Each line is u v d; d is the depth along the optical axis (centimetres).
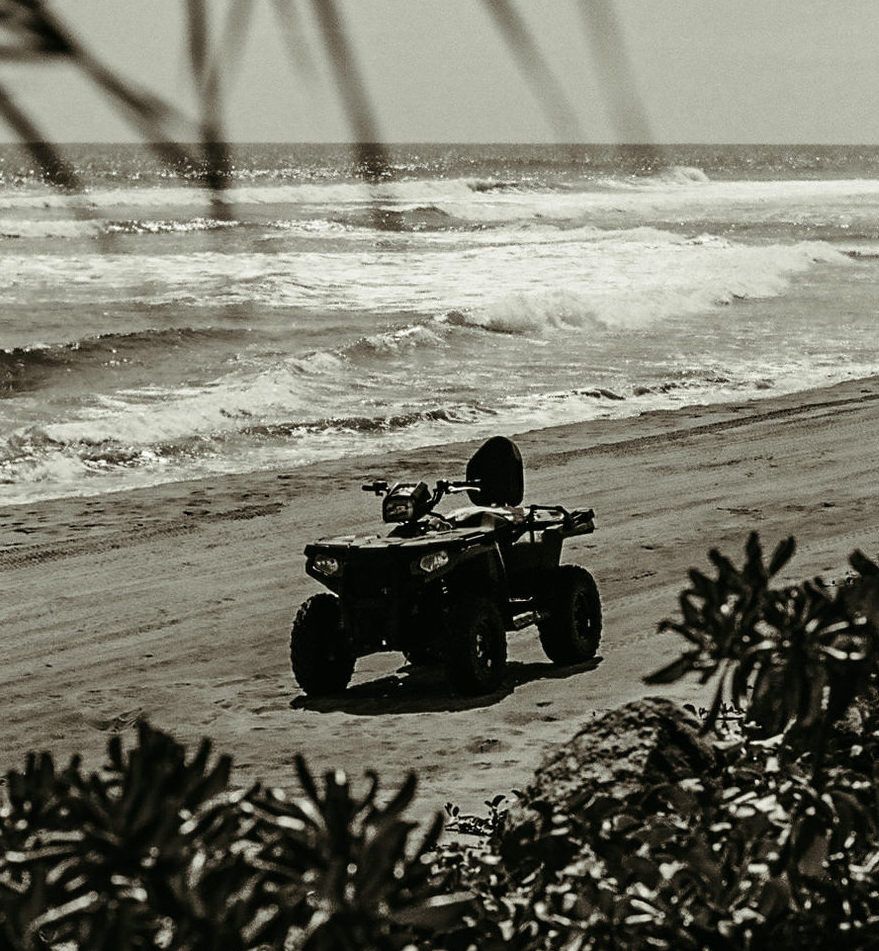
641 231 13400
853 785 561
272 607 2598
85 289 8581
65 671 2227
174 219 4253
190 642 2373
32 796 378
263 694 2020
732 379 5659
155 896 316
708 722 435
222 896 322
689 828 612
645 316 7462
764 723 504
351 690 2014
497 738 1734
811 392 5256
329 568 1933
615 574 2698
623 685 1959
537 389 5456
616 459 4038
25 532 3319
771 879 519
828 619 430
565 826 674
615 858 585
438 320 6738
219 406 4881
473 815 1402
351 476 3903
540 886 596
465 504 3547
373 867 319
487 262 10475
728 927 507
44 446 4309
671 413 4853
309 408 5012
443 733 1764
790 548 438
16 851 367
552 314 7131
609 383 5562
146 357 6212
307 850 328
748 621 433
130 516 3462
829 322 7438
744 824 563
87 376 5862
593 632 2114
